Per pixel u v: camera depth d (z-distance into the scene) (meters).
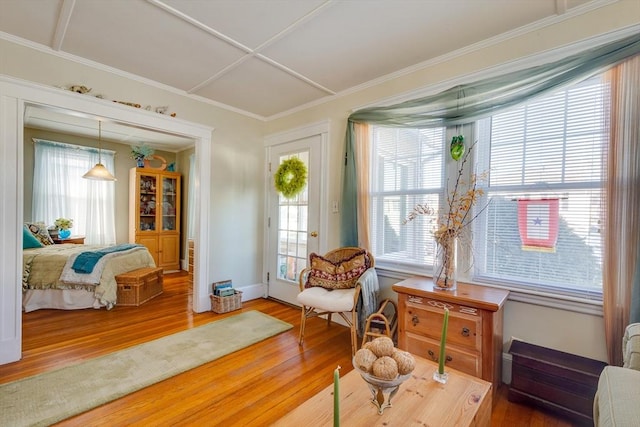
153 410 1.74
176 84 3.03
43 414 1.67
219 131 3.54
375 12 1.88
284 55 2.43
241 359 2.34
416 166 2.60
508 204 2.12
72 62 2.49
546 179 1.98
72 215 4.99
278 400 1.85
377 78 2.81
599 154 1.80
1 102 2.14
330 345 2.60
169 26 2.06
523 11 1.86
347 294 2.47
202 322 3.10
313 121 3.44
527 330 2.01
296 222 3.65
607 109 1.71
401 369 1.11
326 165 3.26
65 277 3.41
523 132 2.06
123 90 2.78
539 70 1.90
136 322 3.08
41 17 1.98
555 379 1.71
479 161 2.24
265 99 3.38
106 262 3.58
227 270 3.68
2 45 2.18
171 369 2.16
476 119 2.17
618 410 0.98
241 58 2.48
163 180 5.65
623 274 1.64
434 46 2.27
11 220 2.21
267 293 4.01
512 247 2.11
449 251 2.07
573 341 1.85
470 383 1.29
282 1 1.79
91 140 5.20
